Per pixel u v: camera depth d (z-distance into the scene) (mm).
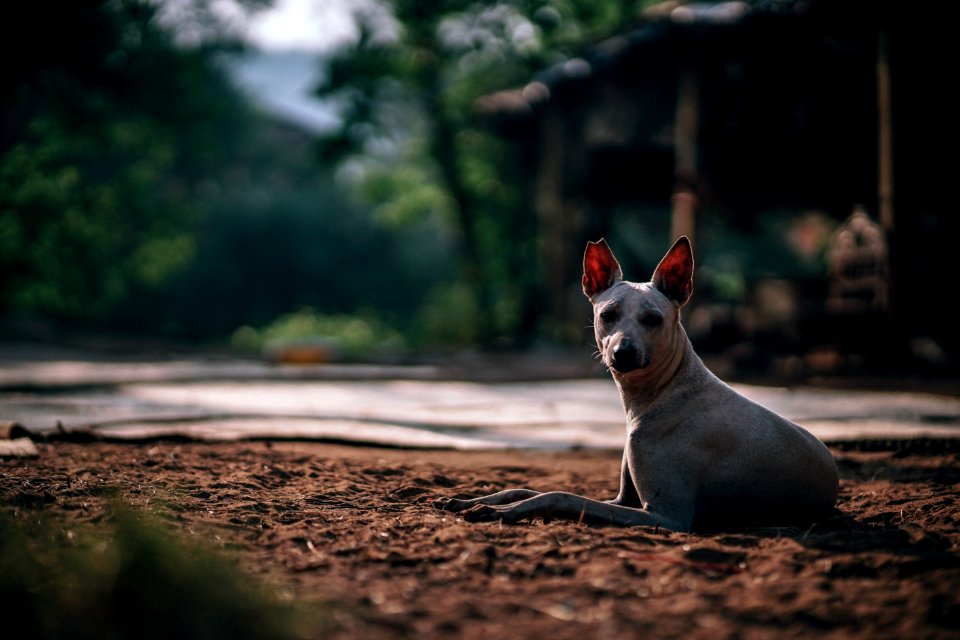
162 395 12492
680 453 5426
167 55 33250
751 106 19125
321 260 50031
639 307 5418
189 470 6613
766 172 19156
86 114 31578
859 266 18469
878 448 8422
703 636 3447
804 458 5441
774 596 3871
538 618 3605
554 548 4504
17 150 31250
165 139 34688
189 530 4602
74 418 9656
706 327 19656
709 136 19297
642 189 24578
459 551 4488
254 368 17172
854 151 18859
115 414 10172
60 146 32125
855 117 18828
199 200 49812
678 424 5477
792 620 3615
